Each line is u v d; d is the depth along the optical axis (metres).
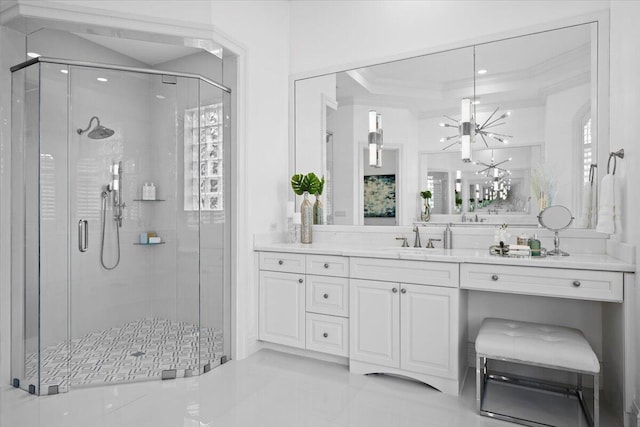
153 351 2.65
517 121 2.49
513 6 2.51
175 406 2.01
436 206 2.75
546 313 2.34
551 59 2.39
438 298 2.17
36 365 2.18
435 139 2.76
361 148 3.03
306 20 3.28
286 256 2.73
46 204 2.39
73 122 2.56
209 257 2.70
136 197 2.79
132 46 3.04
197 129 2.76
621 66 1.99
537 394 2.16
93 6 2.26
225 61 2.79
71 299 2.55
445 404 2.04
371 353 2.38
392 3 2.92
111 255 2.74
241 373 2.45
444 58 2.72
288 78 3.33
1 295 2.25
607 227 1.94
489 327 2.10
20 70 2.31
